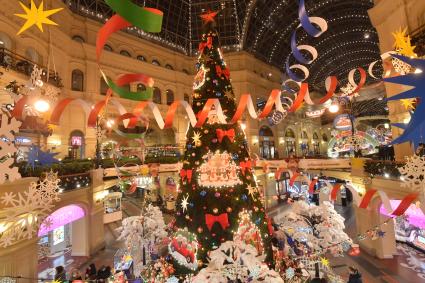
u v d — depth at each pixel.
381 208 9.98
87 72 16.42
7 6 11.45
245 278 4.40
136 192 23.27
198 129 5.73
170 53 21.75
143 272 6.48
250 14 21.86
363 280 8.45
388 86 10.29
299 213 7.30
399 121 9.73
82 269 10.00
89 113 2.60
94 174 11.69
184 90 22.17
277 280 4.27
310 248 6.41
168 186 19.77
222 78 5.88
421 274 8.71
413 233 10.98
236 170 5.53
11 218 2.61
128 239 7.19
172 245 5.83
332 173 13.52
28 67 10.85
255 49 24.50
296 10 23.78
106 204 15.12
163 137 22.23
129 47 19.30
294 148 27.44
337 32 28.70
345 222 15.34
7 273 5.94
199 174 5.51
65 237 12.20
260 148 22.95
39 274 9.54
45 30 13.57
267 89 24.98
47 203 2.85
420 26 8.41
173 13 21.36
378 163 9.83
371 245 10.54
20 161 6.38
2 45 11.03
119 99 16.73
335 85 2.82
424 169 2.77
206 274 4.28
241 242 4.63
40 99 2.76
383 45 10.70
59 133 14.54
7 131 2.41
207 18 6.11
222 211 5.29
